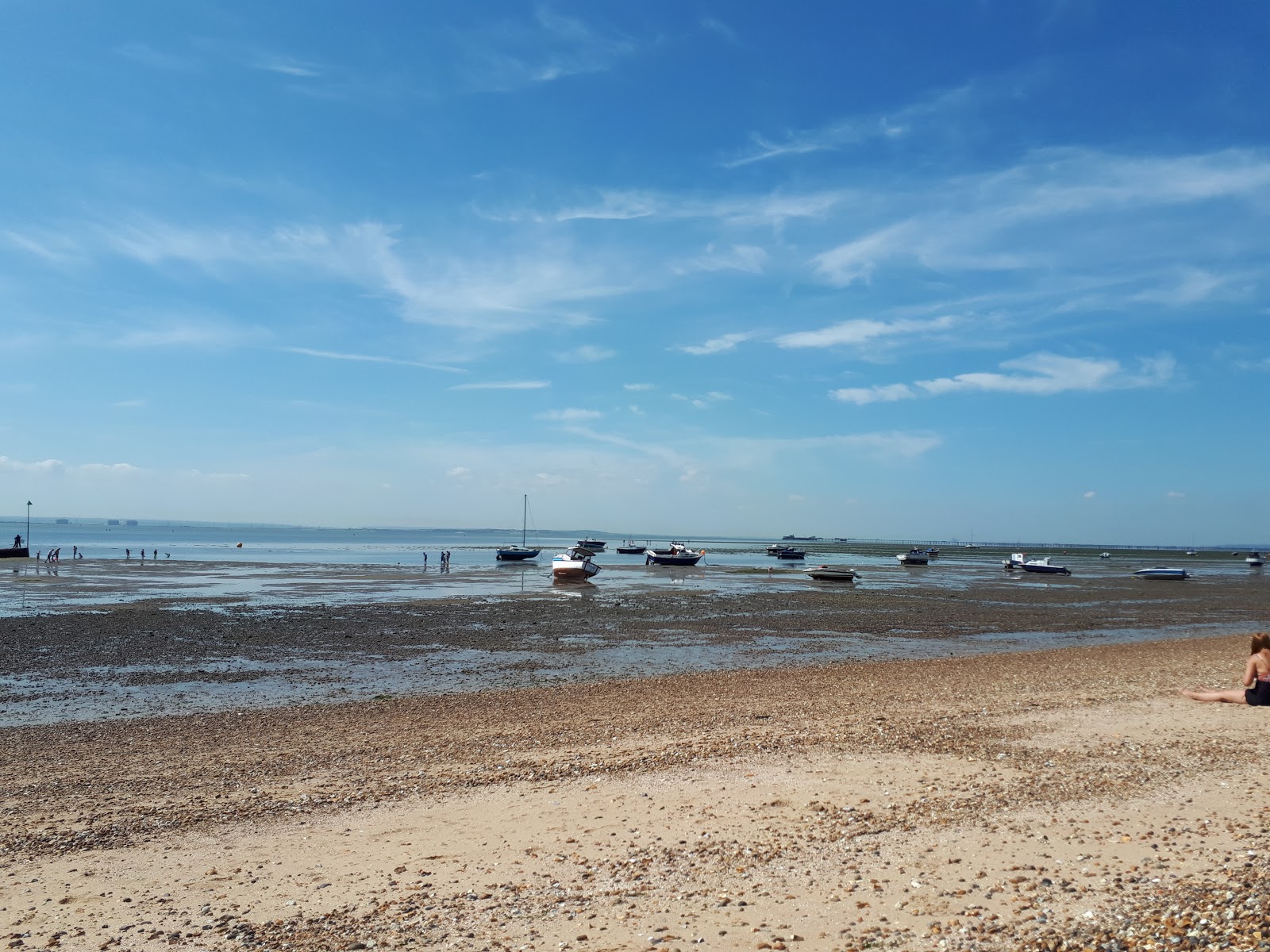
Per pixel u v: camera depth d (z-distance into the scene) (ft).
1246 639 119.65
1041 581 287.28
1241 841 29.68
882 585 239.30
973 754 44.60
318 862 31.50
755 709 61.36
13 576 222.69
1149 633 133.59
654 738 51.55
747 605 165.27
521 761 46.26
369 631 118.01
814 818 34.30
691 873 28.81
